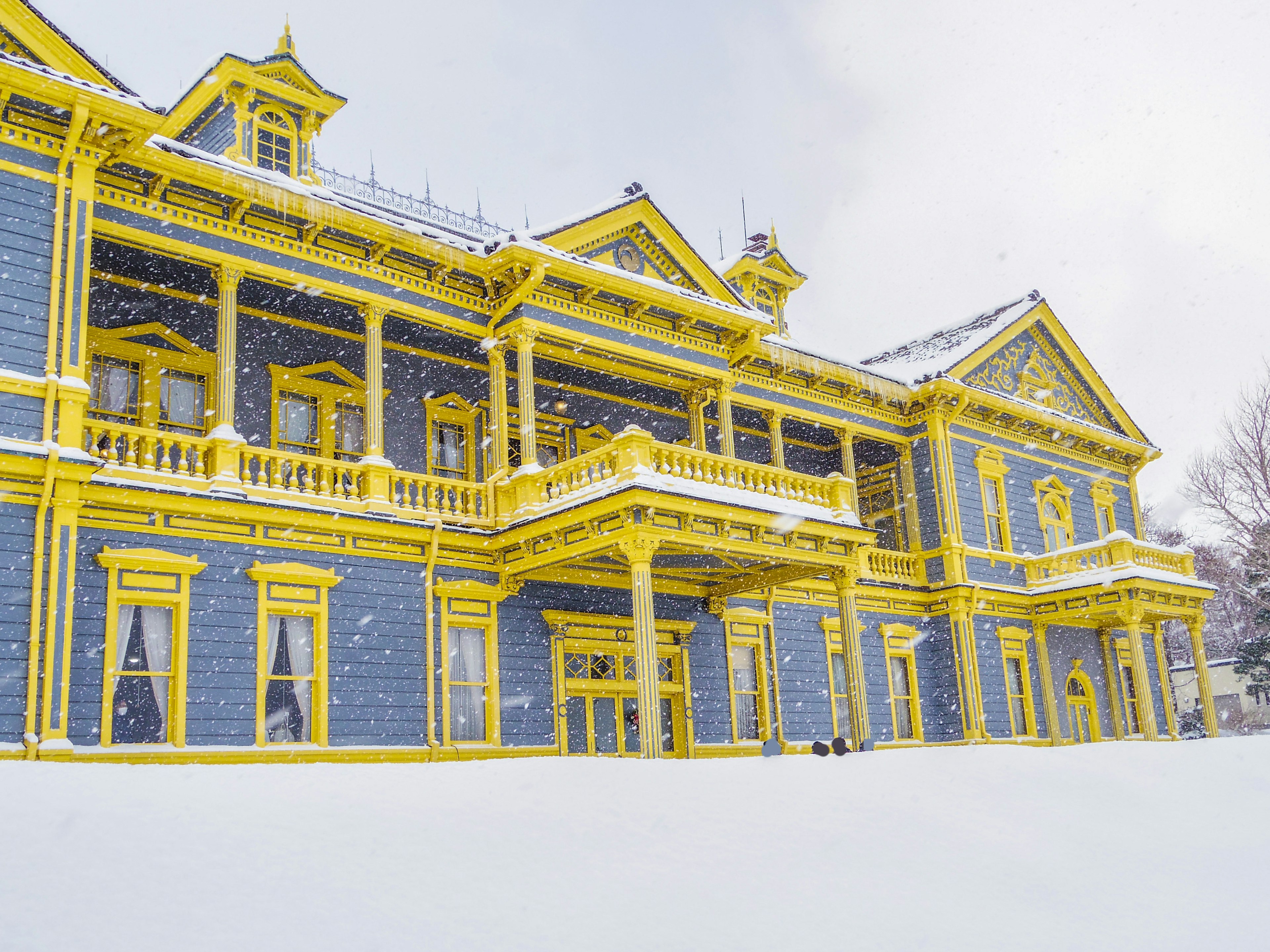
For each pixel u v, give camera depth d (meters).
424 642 19.98
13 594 15.21
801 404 28.86
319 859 9.15
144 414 19.80
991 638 30.48
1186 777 16.42
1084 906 10.43
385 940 7.95
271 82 22.25
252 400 21.16
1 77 15.73
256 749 17.36
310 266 20.12
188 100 23.00
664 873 9.97
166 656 17.16
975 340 32.78
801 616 27.19
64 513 15.78
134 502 17.05
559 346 22.77
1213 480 47.53
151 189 18.39
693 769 13.77
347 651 19.00
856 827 11.93
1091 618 31.33
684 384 25.05
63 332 16.28
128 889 8.12
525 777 12.42
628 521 18.62
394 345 23.03
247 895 8.31
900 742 28.47
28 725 14.92
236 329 20.39
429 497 21.09
